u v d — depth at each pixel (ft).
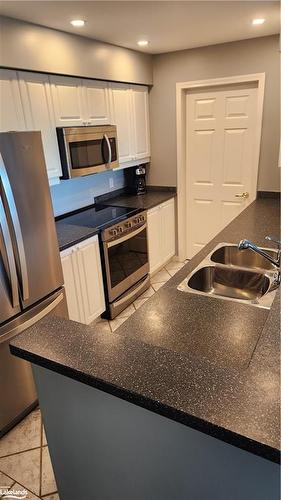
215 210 13.16
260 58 10.39
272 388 2.56
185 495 2.94
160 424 2.77
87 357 3.04
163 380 2.68
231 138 12.00
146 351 3.08
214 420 2.26
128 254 10.69
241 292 6.32
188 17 7.80
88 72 9.15
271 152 11.25
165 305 4.95
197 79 11.52
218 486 2.68
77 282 8.71
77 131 8.92
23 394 6.89
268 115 10.91
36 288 6.81
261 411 2.32
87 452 3.55
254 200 11.70
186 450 2.72
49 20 7.30
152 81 12.28
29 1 6.19
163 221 12.66
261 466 2.38
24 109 7.61
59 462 3.96
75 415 3.41
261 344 3.28
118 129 10.99
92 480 3.71
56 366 3.01
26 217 6.36
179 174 12.96
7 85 7.17
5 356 6.37
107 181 12.58
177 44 10.46
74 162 9.02
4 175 5.71
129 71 10.89
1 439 6.56
